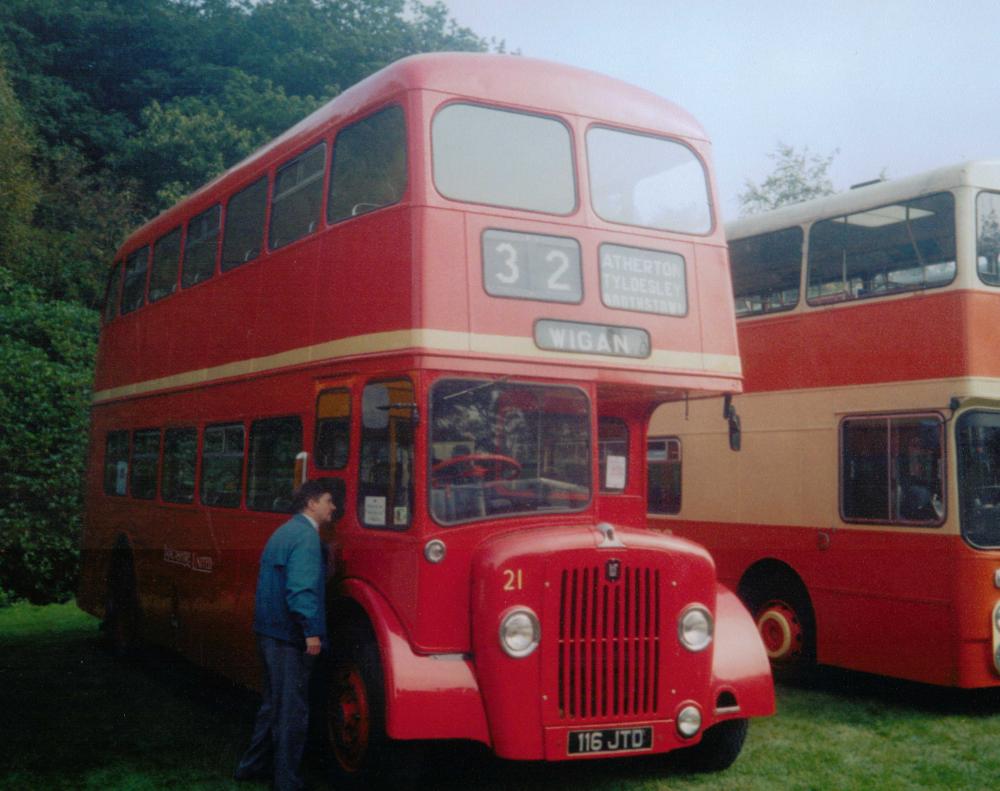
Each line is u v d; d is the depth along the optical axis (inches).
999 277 343.3
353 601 255.0
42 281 1093.8
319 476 272.4
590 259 258.5
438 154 246.7
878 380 360.2
